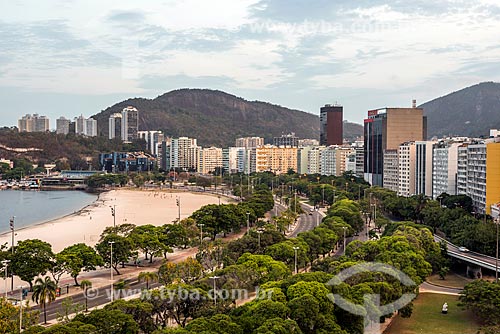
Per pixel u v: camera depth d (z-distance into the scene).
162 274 156.38
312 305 110.88
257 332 100.56
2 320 110.88
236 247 190.12
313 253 196.88
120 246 192.12
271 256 175.50
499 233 199.00
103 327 102.38
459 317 142.38
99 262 179.00
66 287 172.25
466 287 142.38
